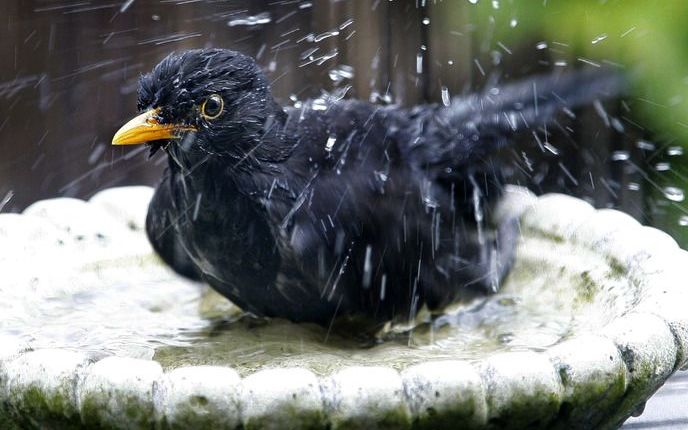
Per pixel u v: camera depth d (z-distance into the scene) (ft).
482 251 29.53
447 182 30.17
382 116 29.71
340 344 25.99
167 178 27.02
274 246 26.00
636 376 19.20
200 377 17.62
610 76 33.17
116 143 25.46
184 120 25.57
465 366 18.20
